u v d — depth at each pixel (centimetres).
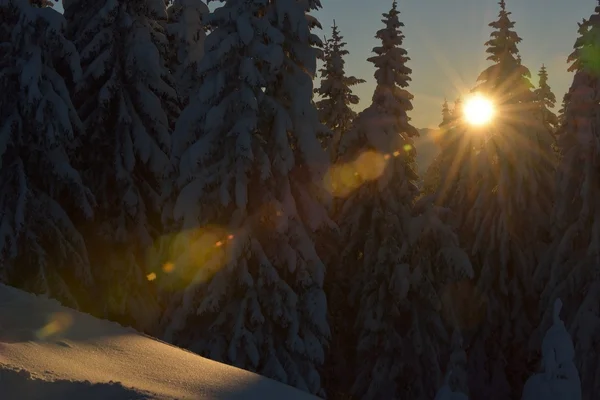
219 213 1503
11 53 1653
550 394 1302
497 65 2412
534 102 2452
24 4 1622
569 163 2066
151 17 2066
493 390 2231
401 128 2253
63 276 1778
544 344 1352
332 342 2272
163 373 527
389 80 2253
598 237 1948
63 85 1666
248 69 1443
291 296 1468
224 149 1516
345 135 2288
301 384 1466
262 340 1467
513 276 2281
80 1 2039
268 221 1541
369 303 2064
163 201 1850
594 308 1912
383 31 2262
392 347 2027
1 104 1630
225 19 1497
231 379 543
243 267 1448
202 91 1480
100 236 1850
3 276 1530
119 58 1930
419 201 2209
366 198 2280
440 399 1337
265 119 1538
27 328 590
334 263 2312
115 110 1919
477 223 2339
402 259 2022
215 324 1452
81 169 1950
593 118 1972
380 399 2011
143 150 1869
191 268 1505
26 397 416
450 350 2048
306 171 1603
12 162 1653
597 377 1847
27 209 1625
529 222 2334
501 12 2436
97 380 463
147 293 1934
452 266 1959
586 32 2017
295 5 1539
